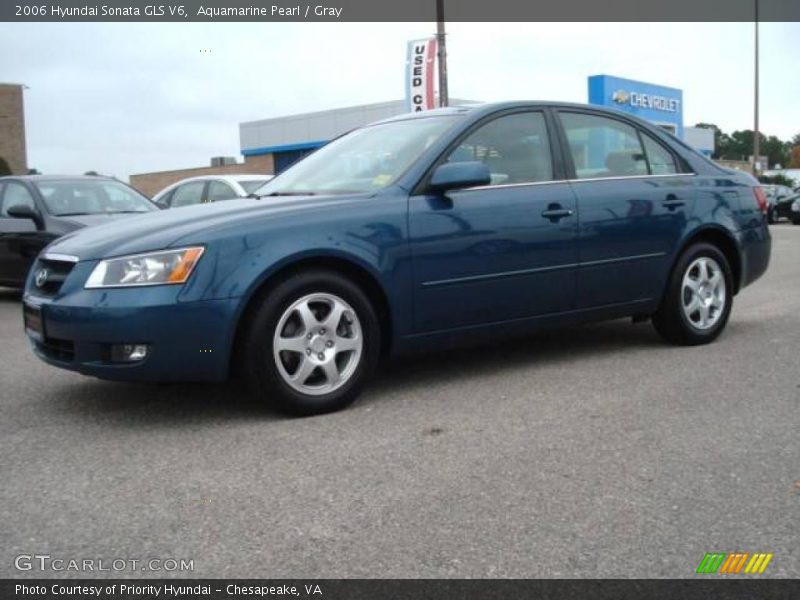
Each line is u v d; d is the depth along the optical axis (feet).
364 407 14.07
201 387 15.56
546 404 14.10
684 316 18.28
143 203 30.25
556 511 9.64
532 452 11.64
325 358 13.52
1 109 108.27
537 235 15.69
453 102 84.12
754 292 28.27
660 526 9.25
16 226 27.45
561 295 16.25
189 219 13.58
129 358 12.48
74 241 13.91
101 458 11.67
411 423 13.09
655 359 17.44
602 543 8.85
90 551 8.80
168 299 12.29
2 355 19.38
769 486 10.35
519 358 17.80
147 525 9.41
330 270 13.61
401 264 14.11
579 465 11.12
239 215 13.42
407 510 9.70
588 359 17.57
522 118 16.40
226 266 12.60
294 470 11.04
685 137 143.95
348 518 9.51
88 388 15.79
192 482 10.67
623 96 93.40
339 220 13.61
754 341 19.19
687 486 10.36
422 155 14.97
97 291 12.53
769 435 12.28
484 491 10.25
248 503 9.96
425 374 16.46
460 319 15.01
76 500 10.16
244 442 12.23
